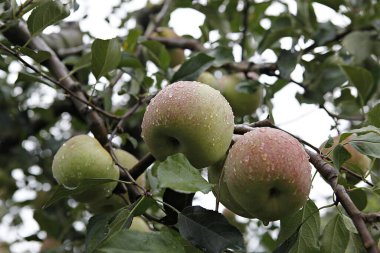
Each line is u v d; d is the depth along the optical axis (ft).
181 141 2.33
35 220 3.76
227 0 4.20
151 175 2.78
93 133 2.93
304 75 3.53
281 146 2.23
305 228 2.41
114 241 2.05
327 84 3.48
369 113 2.53
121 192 2.86
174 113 2.30
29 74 2.88
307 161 2.27
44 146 4.39
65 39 3.93
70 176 2.70
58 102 4.33
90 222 2.40
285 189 2.21
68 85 3.13
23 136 4.37
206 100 2.33
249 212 2.31
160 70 3.48
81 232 3.89
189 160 2.37
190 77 3.05
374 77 3.53
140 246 2.06
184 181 2.19
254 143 2.24
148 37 3.88
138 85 3.46
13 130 4.26
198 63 3.07
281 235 2.42
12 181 4.35
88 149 2.72
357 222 2.14
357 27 3.66
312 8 3.62
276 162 2.20
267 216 2.29
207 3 4.15
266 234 3.68
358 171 2.57
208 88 2.39
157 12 4.52
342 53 3.68
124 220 2.24
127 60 3.27
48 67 3.18
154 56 3.48
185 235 2.24
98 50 2.80
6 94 4.17
